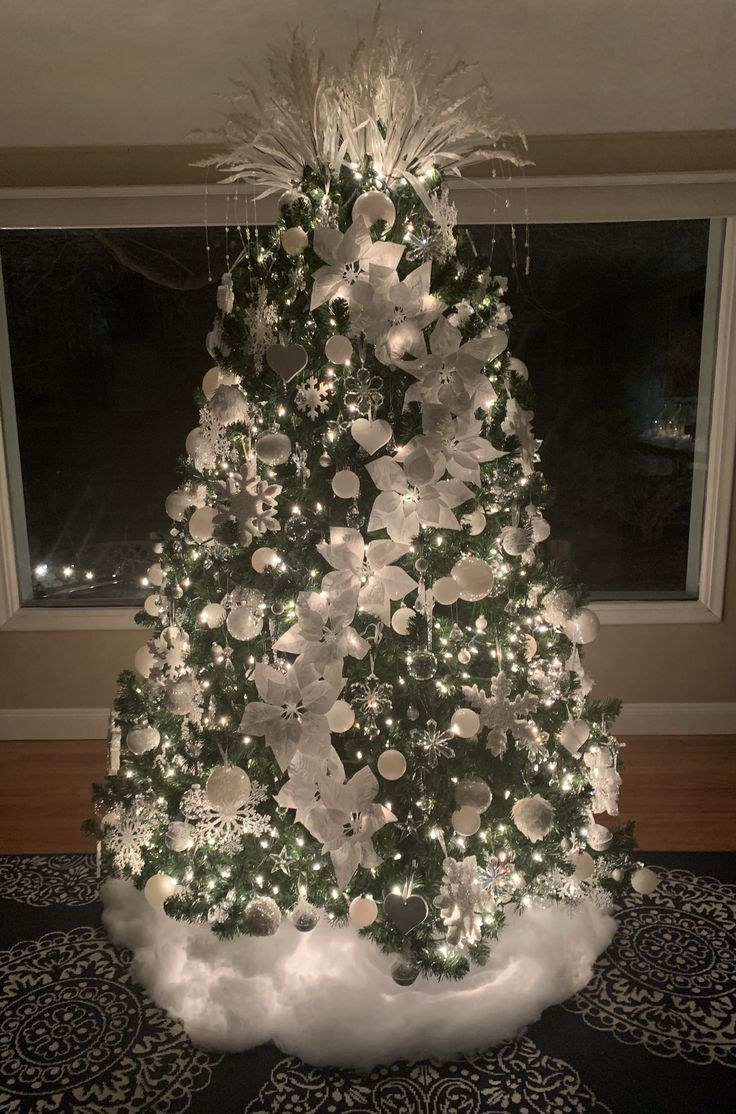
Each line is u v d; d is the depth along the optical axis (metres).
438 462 1.59
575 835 1.89
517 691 1.71
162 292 3.34
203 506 1.87
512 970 1.90
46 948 2.11
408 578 1.60
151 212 3.08
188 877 1.85
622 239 3.28
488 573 1.61
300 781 1.61
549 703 1.83
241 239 3.11
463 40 2.24
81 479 3.49
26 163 3.05
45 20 2.09
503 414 1.76
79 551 3.54
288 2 2.04
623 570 3.55
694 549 3.52
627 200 3.07
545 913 2.07
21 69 2.36
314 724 1.59
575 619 1.89
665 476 3.47
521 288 3.33
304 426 1.68
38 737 3.44
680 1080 1.68
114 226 3.11
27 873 2.45
